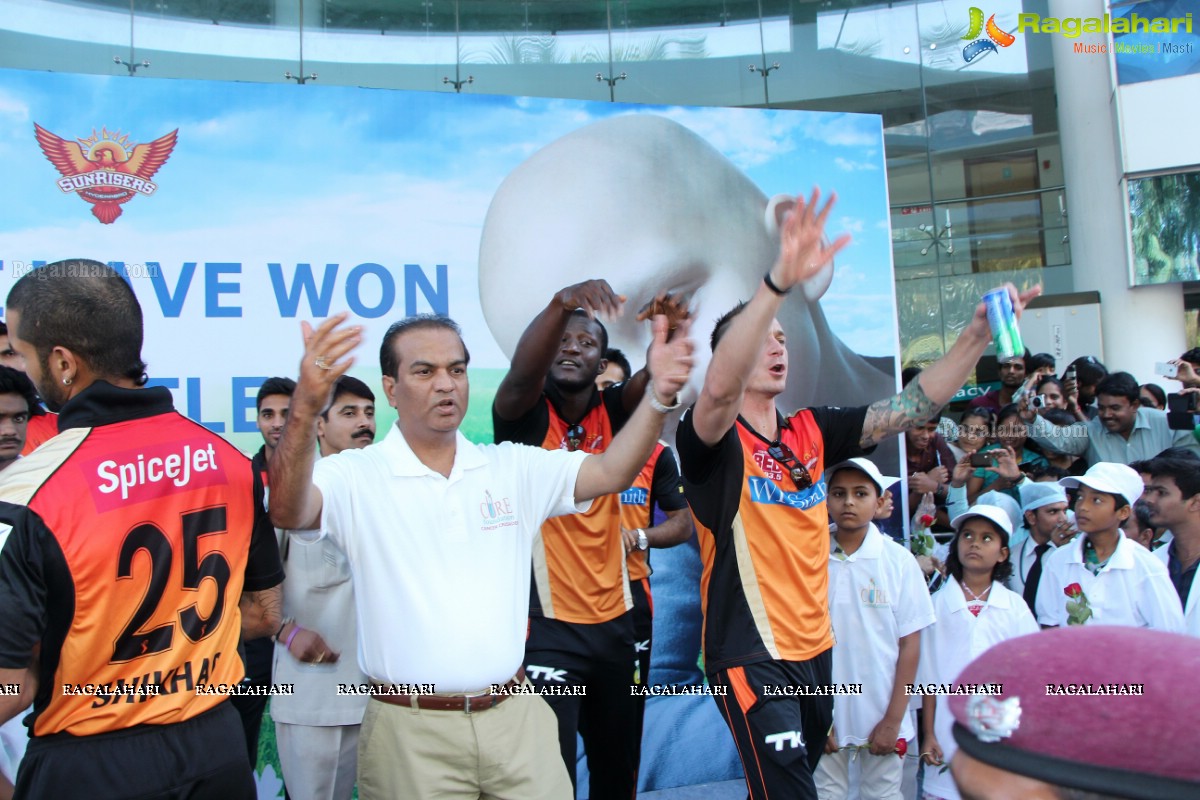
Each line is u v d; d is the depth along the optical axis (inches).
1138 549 130.0
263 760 144.0
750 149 177.2
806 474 109.7
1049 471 192.4
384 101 156.8
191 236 146.5
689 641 165.6
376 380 153.8
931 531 189.5
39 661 67.4
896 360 181.8
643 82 188.2
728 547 107.2
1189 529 128.4
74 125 142.6
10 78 140.3
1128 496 129.0
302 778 120.6
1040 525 150.8
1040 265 255.4
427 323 89.1
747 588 106.2
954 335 233.0
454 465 88.5
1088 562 134.1
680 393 85.7
